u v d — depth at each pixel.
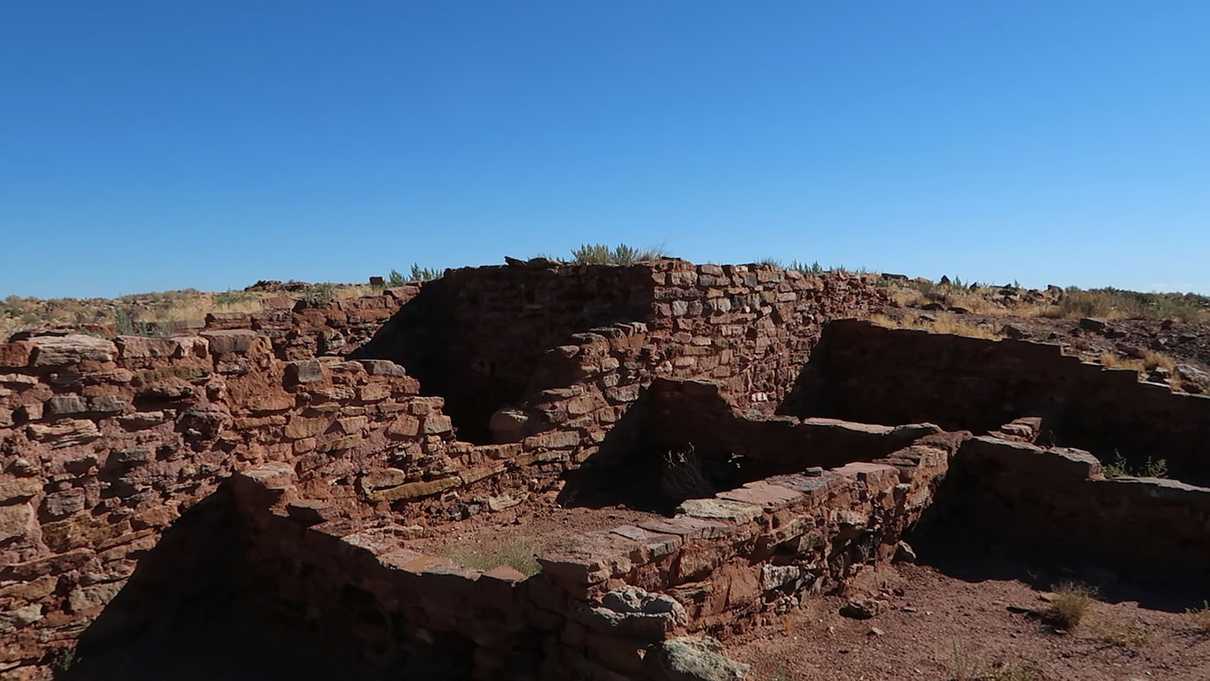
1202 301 25.09
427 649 6.85
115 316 19.11
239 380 8.67
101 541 7.46
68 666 7.13
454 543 9.73
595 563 5.75
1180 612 7.91
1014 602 8.12
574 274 15.10
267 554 8.30
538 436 11.72
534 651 6.20
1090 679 6.39
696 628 6.39
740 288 15.77
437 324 17.84
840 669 6.52
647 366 13.60
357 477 9.73
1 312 21.11
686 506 7.23
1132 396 13.29
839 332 18.44
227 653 7.68
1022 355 15.00
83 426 7.34
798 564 7.54
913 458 9.67
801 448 12.07
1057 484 9.89
